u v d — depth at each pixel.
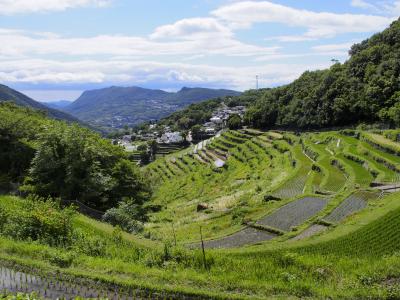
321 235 37.56
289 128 134.25
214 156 130.50
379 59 120.88
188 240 42.00
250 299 18.36
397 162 63.75
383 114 97.50
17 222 27.95
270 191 62.62
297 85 144.88
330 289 19.55
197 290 19.08
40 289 19.23
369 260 26.20
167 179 121.38
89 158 57.16
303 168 77.94
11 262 22.30
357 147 79.88
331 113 116.00
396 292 18.91
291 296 18.86
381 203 45.25
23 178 59.75
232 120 167.00
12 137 64.50
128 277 20.55
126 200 58.22
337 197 51.47
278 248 33.62
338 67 132.00
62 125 59.75
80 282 20.00
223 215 54.94
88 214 50.84
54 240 26.14
